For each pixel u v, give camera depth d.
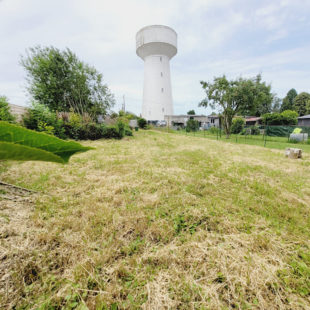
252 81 12.90
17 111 6.91
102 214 2.23
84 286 1.36
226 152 6.83
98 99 14.04
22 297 1.28
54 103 11.72
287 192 3.09
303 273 1.49
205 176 3.80
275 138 13.48
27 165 4.33
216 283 1.41
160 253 1.67
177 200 2.66
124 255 1.69
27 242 1.72
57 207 2.39
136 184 3.26
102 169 4.21
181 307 1.26
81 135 9.62
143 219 2.17
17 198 2.45
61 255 1.61
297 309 1.25
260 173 4.14
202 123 28.77
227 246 1.75
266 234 1.95
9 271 1.42
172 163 4.82
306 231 2.04
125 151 6.56
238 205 2.57
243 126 19.25
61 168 4.20
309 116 19.73
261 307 1.26
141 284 1.40
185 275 1.47
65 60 11.81
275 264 1.60
